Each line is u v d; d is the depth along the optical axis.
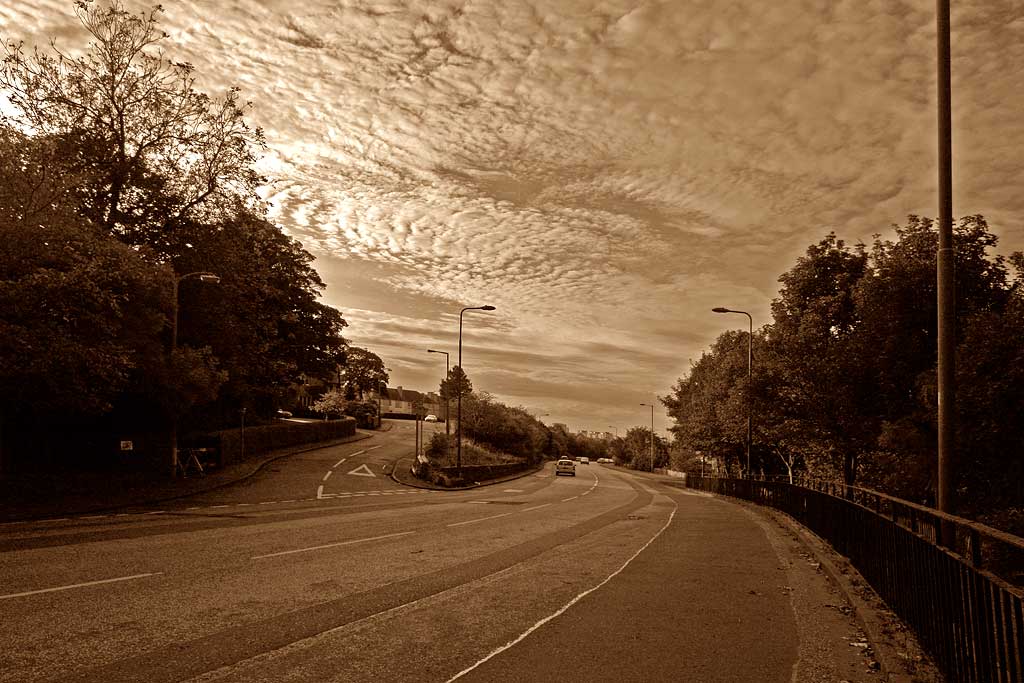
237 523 18.98
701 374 73.94
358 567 12.06
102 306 23.17
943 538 7.35
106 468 32.03
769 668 6.71
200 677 5.98
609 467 123.56
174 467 31.41
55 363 21.56
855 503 12.41
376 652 6.89
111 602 8.77
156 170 32.84
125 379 24.88
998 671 4.93
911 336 25.50
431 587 10.39
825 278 32.28
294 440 61.28
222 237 35.06
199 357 29.97
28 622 7.71
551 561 13.44
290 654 6.72
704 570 12.83
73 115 30.00
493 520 21.94
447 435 69.38
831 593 10.69
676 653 7.16
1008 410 20.20
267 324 43.53
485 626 8.09
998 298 24.81
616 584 11.10
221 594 9.43
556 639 7.59
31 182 23.20
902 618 8.24
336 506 26.20
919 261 25.33
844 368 27.00
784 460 49.28
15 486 24.72
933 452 22.78
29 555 12.52
